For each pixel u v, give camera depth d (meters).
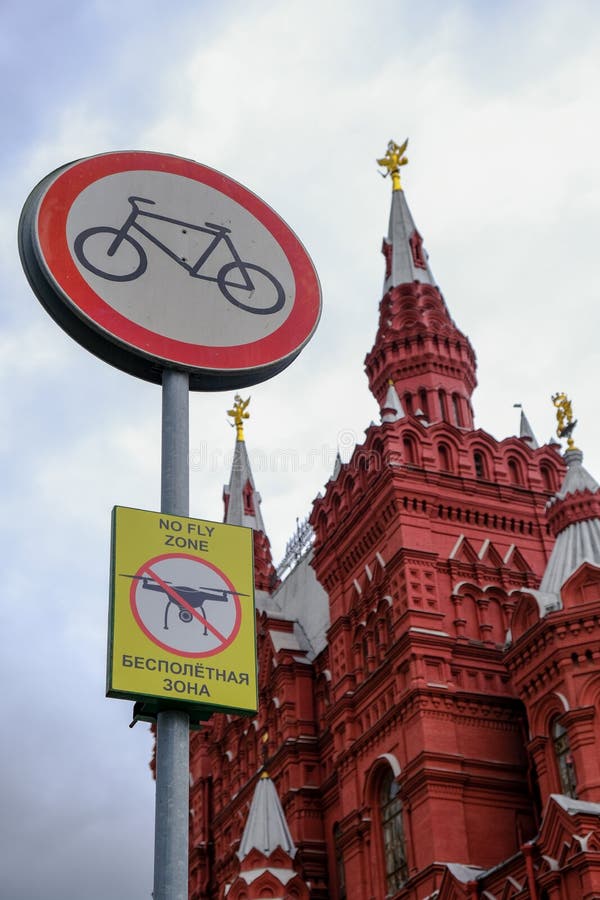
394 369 59.47
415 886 42.53
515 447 54.41
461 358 60.19
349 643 51.78
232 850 60.00
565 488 45.22
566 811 34.84
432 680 45.94
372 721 48.50
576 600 41.31
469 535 50.84
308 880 52.41
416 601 47.56
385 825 46.53
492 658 47.56
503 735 45.94
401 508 49.69
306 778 55.47
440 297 62.25
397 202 66.81
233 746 63.50
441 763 44.06
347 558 53.12
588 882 33.31
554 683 40.78
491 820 43.66
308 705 57.78
